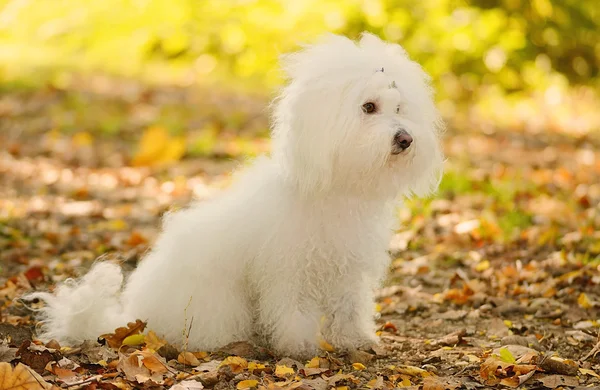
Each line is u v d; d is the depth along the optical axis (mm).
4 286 6594
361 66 4711
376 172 4707
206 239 4996
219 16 21062
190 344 5098
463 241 8141
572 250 7574
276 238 4812
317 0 19219
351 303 5215
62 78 18094
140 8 21922
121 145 13203
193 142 12945
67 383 4371
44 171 11484
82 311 5160
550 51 19312
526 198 9875
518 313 6102
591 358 5051
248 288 5078
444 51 18281
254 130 14266
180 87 18312
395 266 7551
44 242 8156
